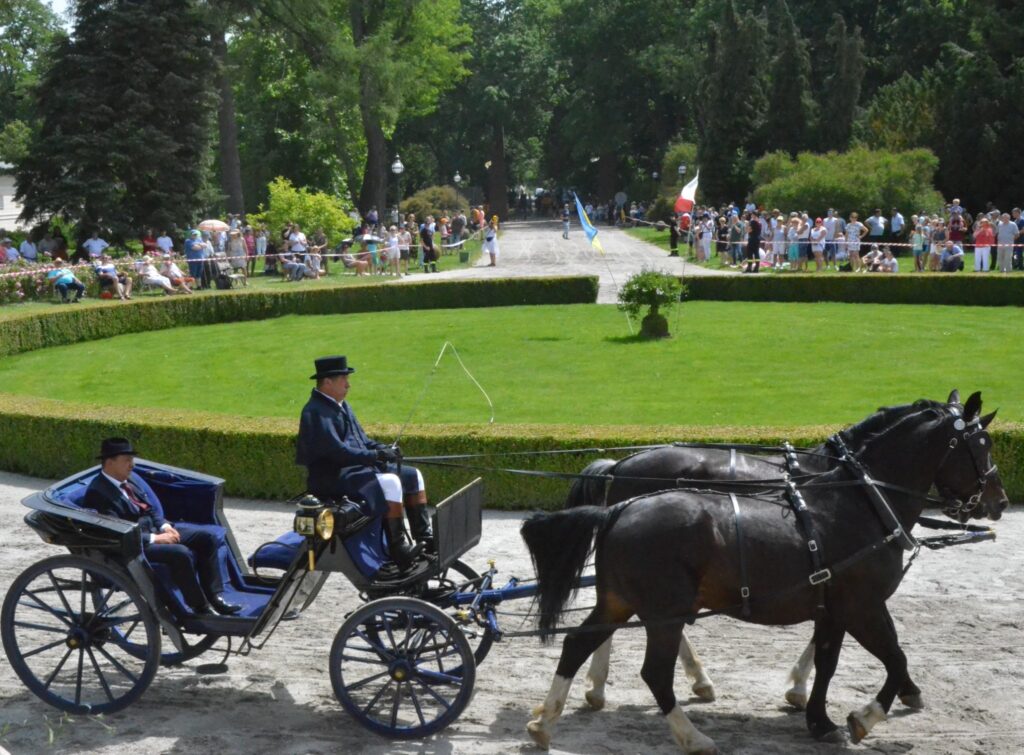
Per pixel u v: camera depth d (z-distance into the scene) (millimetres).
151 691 7262
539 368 19078
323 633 8336
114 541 6746
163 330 26578
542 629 6465
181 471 7840
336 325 25969
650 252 43438
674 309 25688
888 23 58875
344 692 6535
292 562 6906
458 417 15234
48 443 13312
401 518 7125
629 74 74438
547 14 77438
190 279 31656
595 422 14750
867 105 55156
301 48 48500
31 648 8086
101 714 6809
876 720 6312
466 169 82438
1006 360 18500
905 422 6879
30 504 6957
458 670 6562
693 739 6133
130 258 31359
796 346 20516
